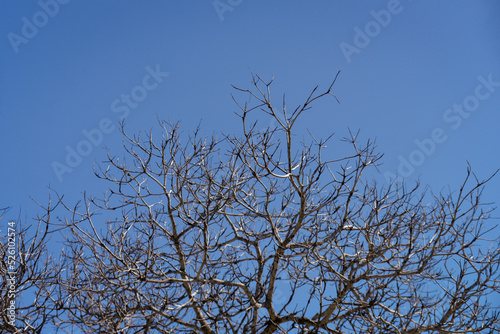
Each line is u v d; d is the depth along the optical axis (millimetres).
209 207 9812
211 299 9398
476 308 9492
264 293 9766
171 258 10211
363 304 9133
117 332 8703
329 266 9156
